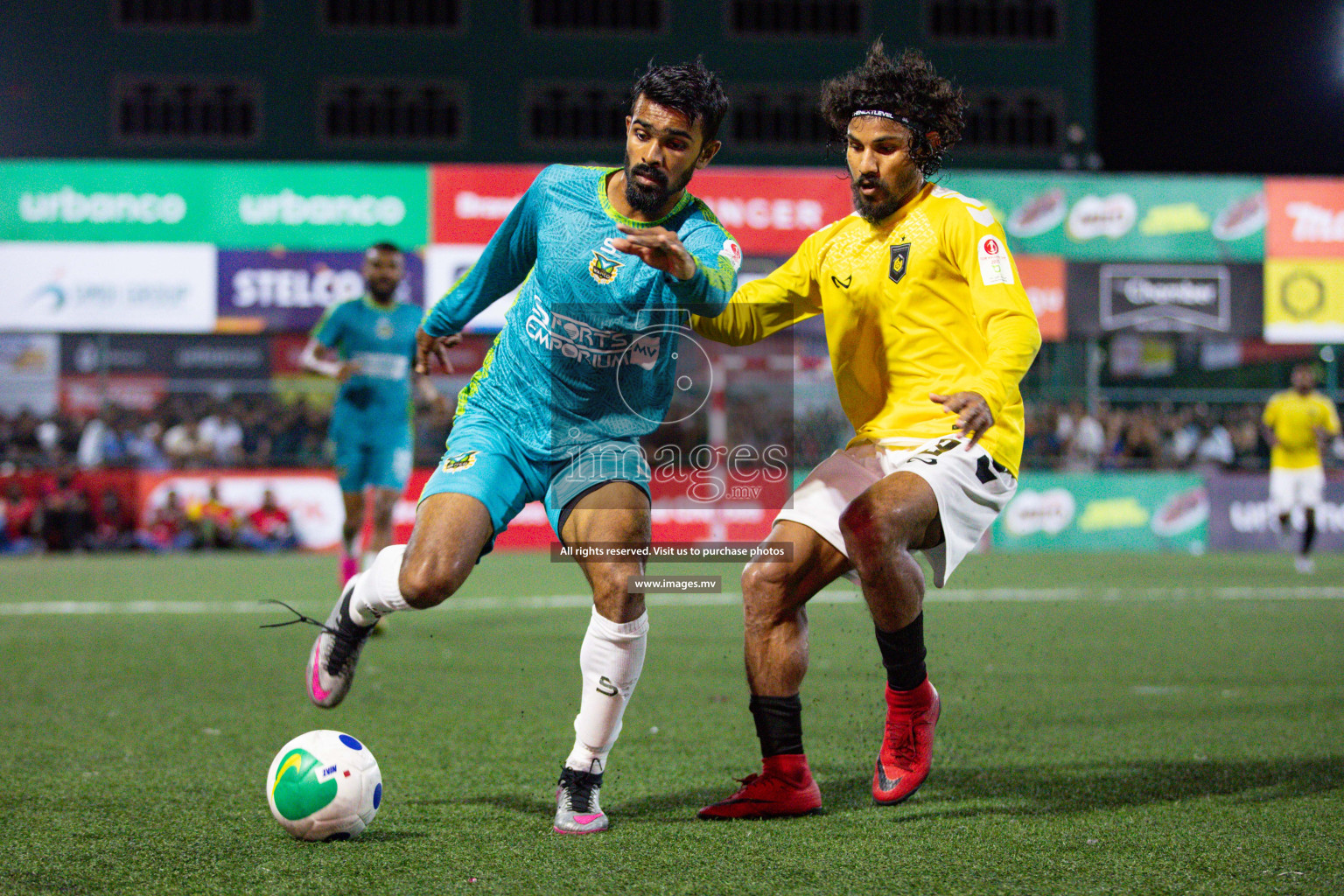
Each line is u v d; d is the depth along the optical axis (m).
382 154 34.72
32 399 22.20
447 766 4.91
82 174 20.92
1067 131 35.97
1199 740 5.47
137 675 7.46
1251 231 22.09
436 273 21.16
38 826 3.92
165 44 34.34
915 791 4.46
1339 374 24.88
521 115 35.03
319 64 34.66
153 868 3.45
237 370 27.08
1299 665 8.02
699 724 5.88
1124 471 22.39
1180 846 3.70
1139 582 14.87
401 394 9.82
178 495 20.58
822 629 10.23
